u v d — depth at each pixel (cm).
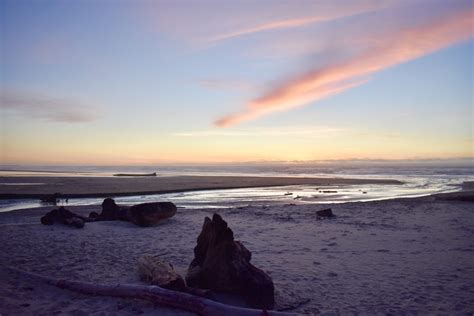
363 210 1881
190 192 3488
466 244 1064
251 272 609
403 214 1722
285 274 756
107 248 990
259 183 4831
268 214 1722
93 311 537
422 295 639
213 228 636
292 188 4075
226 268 607
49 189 3409
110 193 3070
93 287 612
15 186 3834
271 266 816
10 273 718
